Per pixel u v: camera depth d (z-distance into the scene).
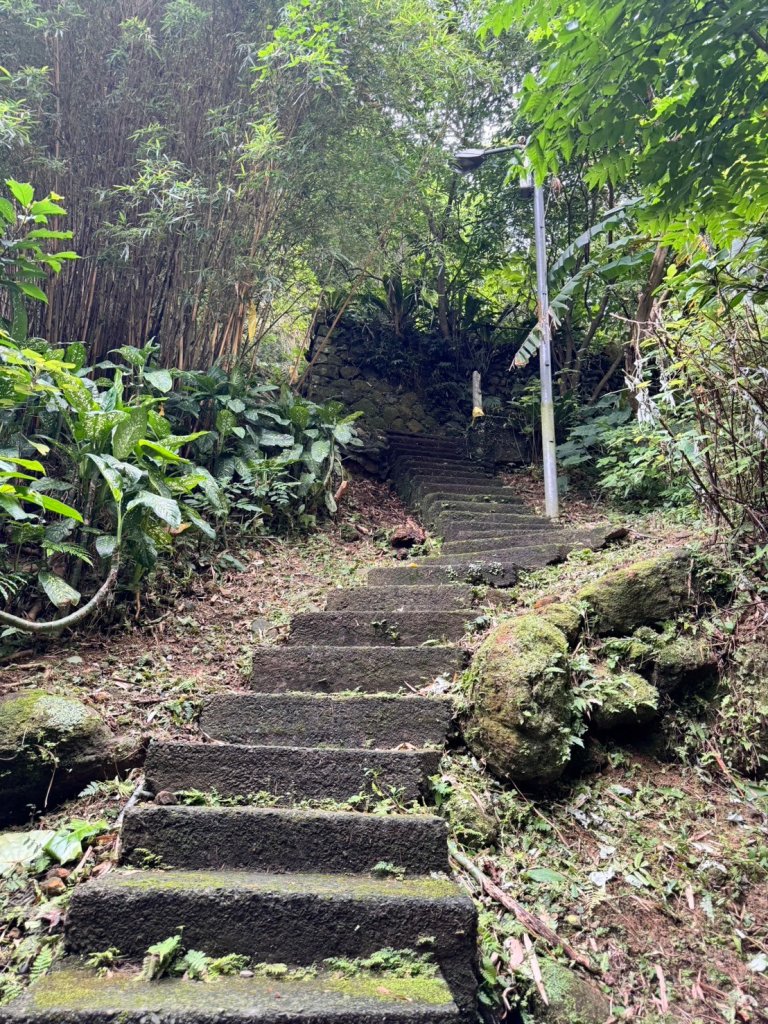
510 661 2.26
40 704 2.14
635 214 2.69
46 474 3.64
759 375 2.75
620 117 2.38
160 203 4.12
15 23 4.21
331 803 1.96
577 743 2.18
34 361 2.89
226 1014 1.22
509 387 7.83
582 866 1.95
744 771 2.34
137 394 4.08
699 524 3.38
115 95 4.45
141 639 3.15
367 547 4.84
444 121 6.46
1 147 3.96
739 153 2.35
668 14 2.16
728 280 2.74
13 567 3.14
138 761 2.18
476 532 4.65
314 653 2.76
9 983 1.43
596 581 2.81
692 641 2.57
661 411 3.54
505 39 6.75
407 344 7.84
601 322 7.59
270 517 4.72
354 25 4.86
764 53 2.24
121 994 1.29
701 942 1.80
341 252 5.18
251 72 4.74
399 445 6.88
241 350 5.37
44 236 3.40
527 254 7.82
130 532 3.12
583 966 1.67
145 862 1.69
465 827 1.94
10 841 1.87
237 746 2.04
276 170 4.60
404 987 1.35
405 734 2.30
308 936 1.48
